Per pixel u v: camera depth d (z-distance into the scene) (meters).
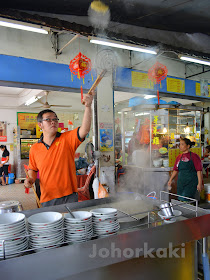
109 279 1.15
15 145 8.75
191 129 5.06
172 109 4.67
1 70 3.14
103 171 3.67
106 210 1.33
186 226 1.29
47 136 2.00
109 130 3.87
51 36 3.51
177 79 5.06
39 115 1.98
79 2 2.89
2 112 8.80
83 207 1.67
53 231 1.05
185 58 3.69
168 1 3.01
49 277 0.93
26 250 0.97
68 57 3.66
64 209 1.58
